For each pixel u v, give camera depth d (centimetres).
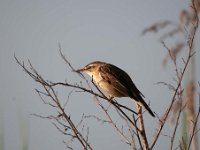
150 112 1304
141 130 1162
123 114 1163
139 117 1195
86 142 1107
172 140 1098
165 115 1144
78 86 1191
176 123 1112
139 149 1125
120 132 1154
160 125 1132
